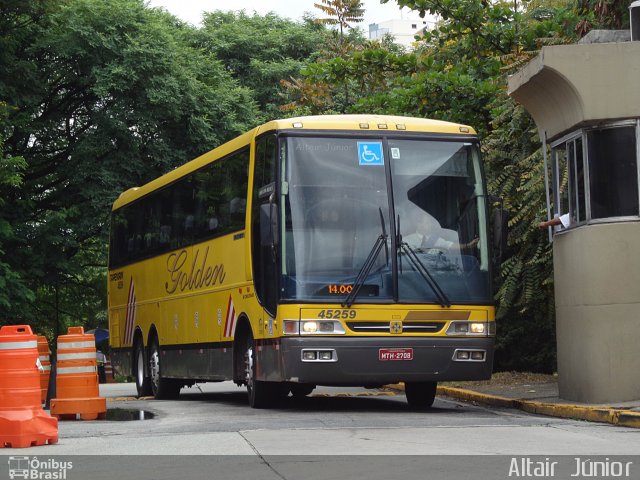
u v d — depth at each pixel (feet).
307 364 47.78
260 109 176.24
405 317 48.75
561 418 46.47
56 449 36.63
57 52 118.42
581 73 48.26
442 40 78.07
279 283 48.52
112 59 120.06
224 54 184.14
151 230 73.67
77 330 50.96
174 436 39.75
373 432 39.42
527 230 63.46
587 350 48.93
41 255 118.62
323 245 48.91
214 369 59.57
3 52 112.98
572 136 50.96
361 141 50.47
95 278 147.02
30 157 128.47
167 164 124.16
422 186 50.52
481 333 49.78
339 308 48.24
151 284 73.15
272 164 50.24
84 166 120.47
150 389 73.51
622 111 48.11
